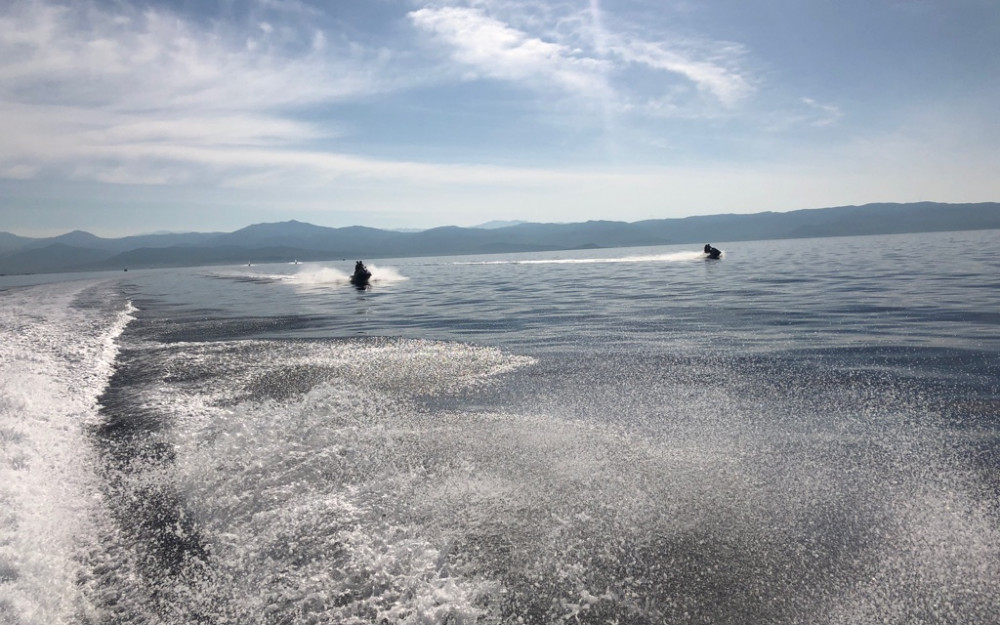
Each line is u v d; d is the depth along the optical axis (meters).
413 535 4.20
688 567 3.87
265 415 7.17
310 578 3.71
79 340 13.94
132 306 24.55
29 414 7.25
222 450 5.89
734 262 48.41
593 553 4.02
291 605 3.48
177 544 4.23
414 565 3.83
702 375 9.06
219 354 11.84
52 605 3.47
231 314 20.31
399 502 4.68
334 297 27.22
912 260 40.16
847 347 10.80
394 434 6.36
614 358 10.49
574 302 21.08
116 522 4.58
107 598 3.62
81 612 3.48
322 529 4.27
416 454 5.74
